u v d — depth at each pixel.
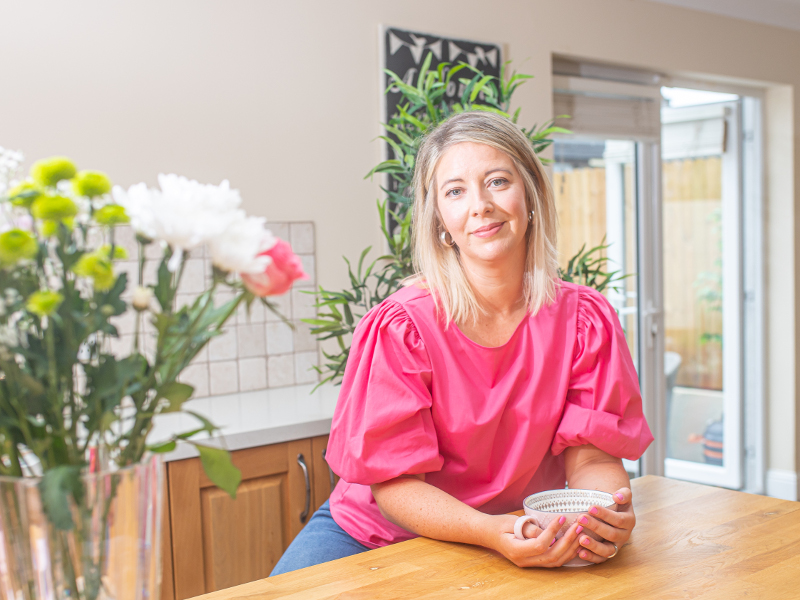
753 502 1.22
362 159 2.66
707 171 4.22
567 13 3.22
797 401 4.25
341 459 1.27
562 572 0.97
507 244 1.29
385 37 2.67
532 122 3.13
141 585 0.66
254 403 2.26
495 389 1.32
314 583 0.96
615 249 3.67
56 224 0.60
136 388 0.65
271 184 2.47
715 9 3.79
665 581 0.92
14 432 0.64
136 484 0.65
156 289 0.64
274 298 2.49
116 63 2.20
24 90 2.07
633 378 1.36
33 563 0.62
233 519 1.91
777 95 4.21
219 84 2.37
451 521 1.11
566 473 1.37
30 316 0.65
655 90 3.70
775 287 4.27
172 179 0.65
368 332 1.33
